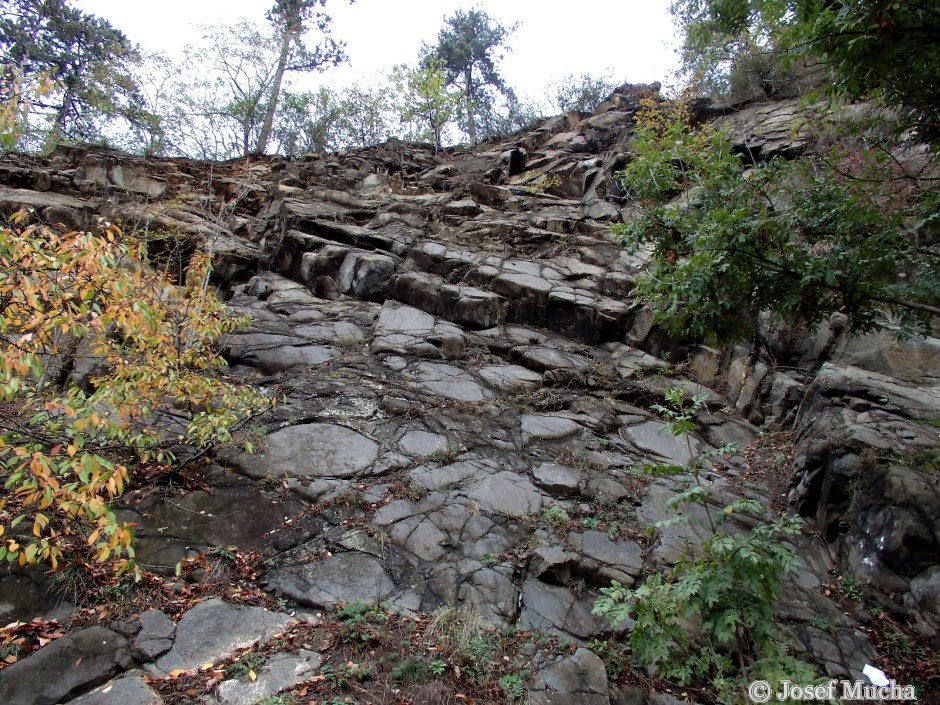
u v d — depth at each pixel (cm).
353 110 1988
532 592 432
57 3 1745
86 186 1214
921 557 474
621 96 2009
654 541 517
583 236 1219
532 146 1939
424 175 1667
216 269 1065
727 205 555
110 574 370
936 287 462
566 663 362
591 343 952
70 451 287
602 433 709
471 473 570
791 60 453
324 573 409
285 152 1972
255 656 325
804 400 729
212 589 379
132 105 1373
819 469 592
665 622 371
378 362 782
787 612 454
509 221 1252
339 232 1115
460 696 320
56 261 313
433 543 461
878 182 493
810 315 501
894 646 434
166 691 295
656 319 582
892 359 786
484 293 964
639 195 661
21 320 341
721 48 1210
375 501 499
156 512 440
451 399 709
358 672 322
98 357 644
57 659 301
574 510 544
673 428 432
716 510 579
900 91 453
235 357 750
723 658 368
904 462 535
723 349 900
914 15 365
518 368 834
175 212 1166
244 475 505
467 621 379
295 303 963
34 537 372
